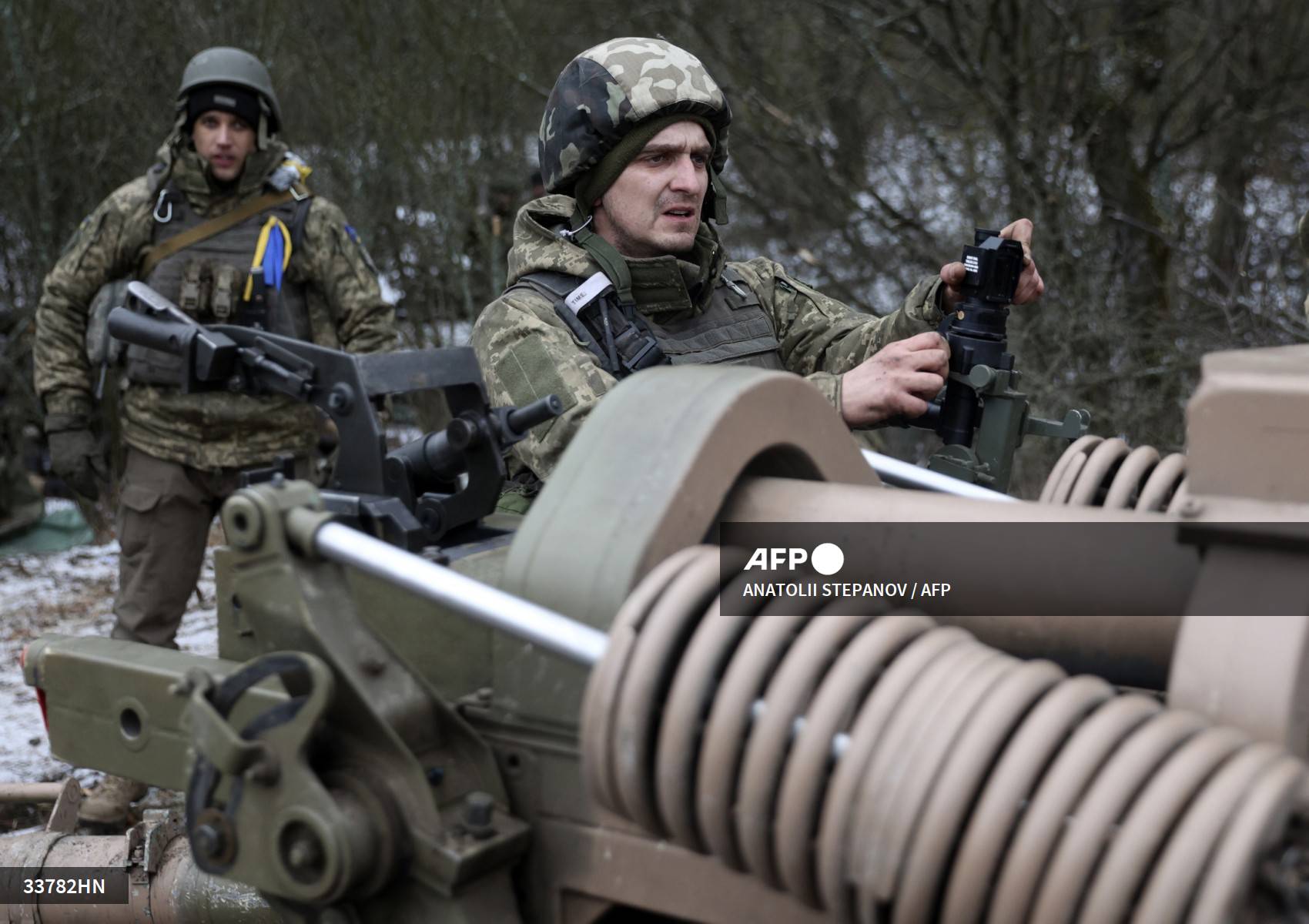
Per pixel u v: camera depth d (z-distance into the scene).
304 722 1.17
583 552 1.19
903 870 0.91
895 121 7.04
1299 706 0.96
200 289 3.75
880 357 2.07
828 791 0.97
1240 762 0.87
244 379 1.64
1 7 7.17
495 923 1.19
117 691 1.45
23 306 7.18
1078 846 0.87
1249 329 5.42
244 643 1.44
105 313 3.71
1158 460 1.54
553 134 2.23
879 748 0.94
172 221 3.79
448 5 7.20
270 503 1.23
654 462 1.21
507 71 7.02
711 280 2.33
